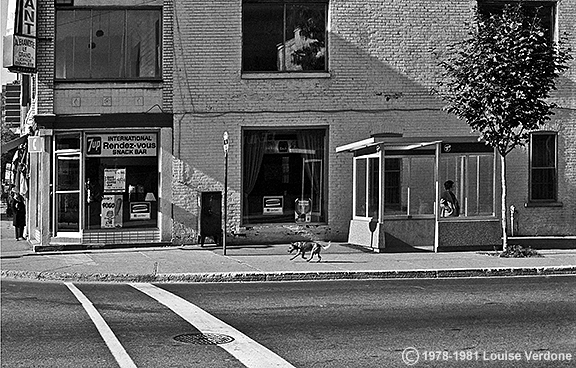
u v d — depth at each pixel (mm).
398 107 21875
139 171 21469
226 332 9930
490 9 22406
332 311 11516
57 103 21016
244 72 21469
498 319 10742
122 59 21312
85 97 21047
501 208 19969
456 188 20016
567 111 22609
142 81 21156
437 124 22000
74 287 14852
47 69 20891
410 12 21953
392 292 13609
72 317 11055
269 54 21641
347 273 16141
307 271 16141
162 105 21234
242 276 15930
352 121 21734
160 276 15938
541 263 17312
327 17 21766
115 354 8664
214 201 20859
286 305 12141
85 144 21250
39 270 16703
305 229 21672
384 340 9391
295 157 21812
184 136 21266
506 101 17766
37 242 22062
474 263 17344
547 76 17969
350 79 21719
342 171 21734
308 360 8375
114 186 21359
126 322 10664
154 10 21406
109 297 13195
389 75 21859
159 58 21375
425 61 21984
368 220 20188
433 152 20094
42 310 11680
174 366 8125
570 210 22781
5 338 9539
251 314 11305
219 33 21312
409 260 17969
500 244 19969
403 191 20344
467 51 18688
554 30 22703
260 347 9016
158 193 21438
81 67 21188
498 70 17625
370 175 20266
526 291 13547
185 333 9875
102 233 21172
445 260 17922
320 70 21781
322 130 21828
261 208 21625
